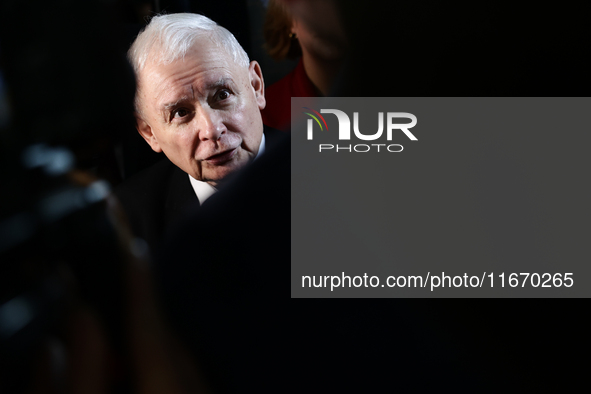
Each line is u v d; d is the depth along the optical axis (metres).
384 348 0.62
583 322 0.60
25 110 0.49
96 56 0.51
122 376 0.56
